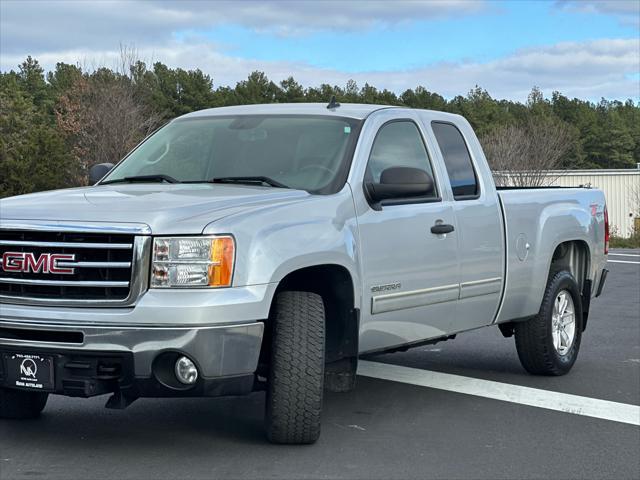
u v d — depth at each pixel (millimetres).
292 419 5504
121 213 5191
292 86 100562
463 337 10383
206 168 6457
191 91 84188
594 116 132375
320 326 5492
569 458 5664
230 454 5508
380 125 6598
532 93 131500
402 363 8742
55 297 5160
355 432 6117
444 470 5340
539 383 7891
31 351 5176
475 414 6723
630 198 66312
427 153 6926
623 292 15555
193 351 5020
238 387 5191
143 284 5059
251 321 5172
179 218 5168
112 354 5059
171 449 5598
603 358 9211
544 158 66812
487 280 7242
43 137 40906
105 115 52469
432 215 6656
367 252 6039
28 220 5238
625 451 5840
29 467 5203
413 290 6465
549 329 8023
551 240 8008
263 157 6375
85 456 5430
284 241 5387
